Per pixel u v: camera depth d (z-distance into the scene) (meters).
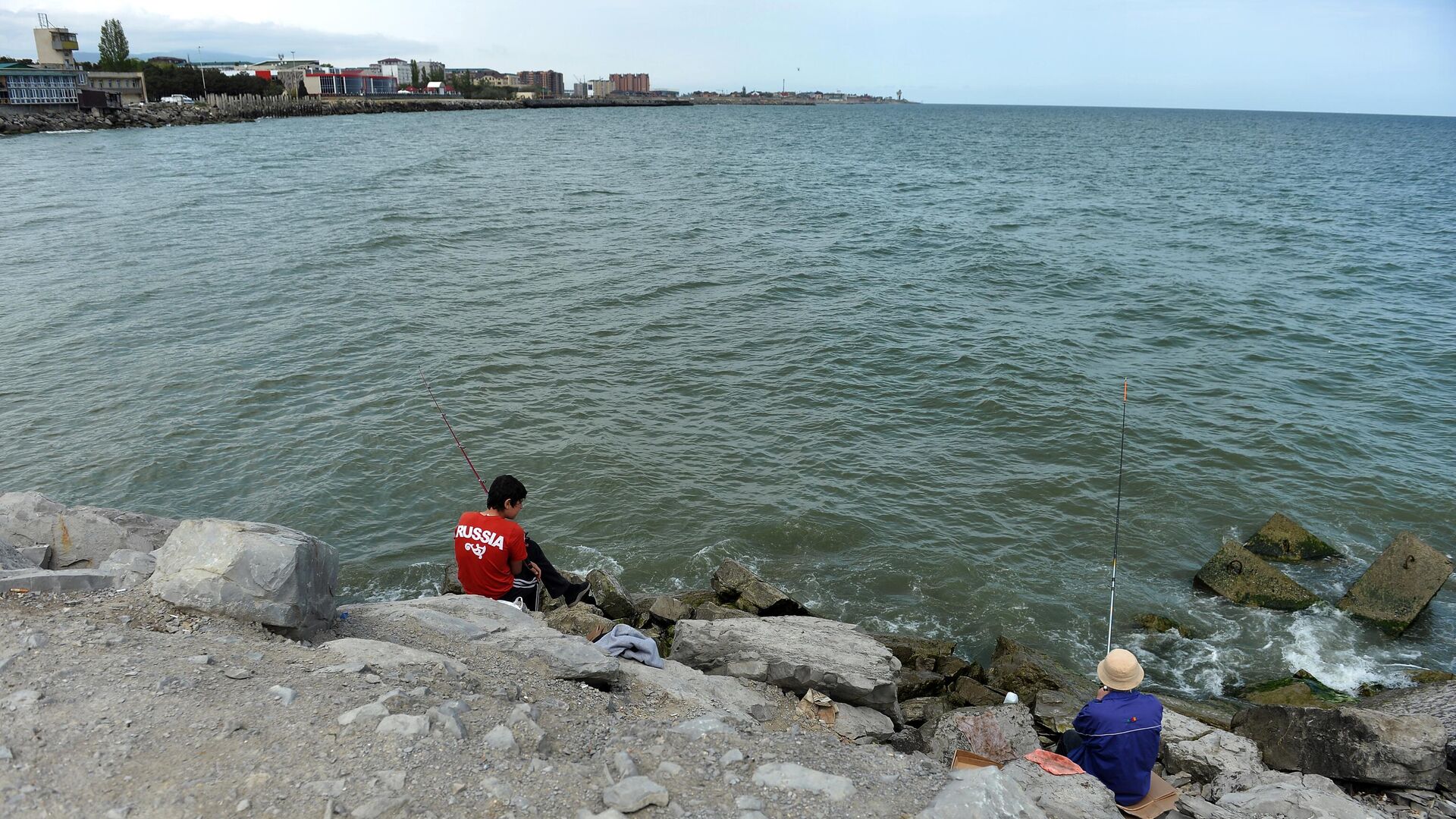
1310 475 14.23
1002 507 13.39
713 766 4.30
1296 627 10.67
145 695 4.18
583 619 6.82
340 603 10.95
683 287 25.17
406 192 44.19
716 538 12.43
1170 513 13.24
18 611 4.99
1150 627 10.70
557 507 13.16
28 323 20.61
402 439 15.09
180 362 18.30
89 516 8.12
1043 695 8.77
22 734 3.80
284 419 15.81
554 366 18.56
